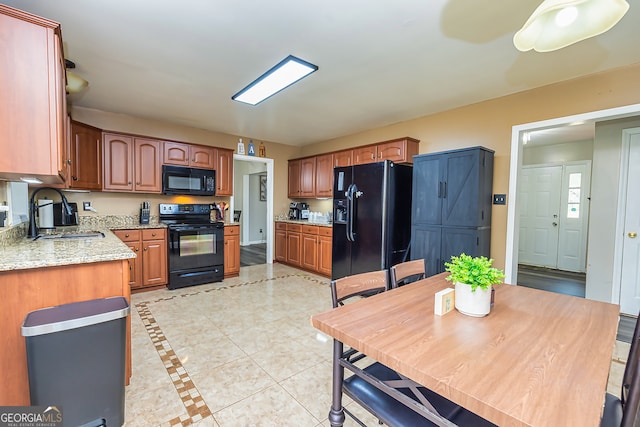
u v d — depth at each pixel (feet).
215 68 8.17
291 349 7.50
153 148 12.87
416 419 3.43
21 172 4.81
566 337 3.42
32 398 4.20
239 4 5.53
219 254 13.76
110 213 12.76
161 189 13.10
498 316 4.04
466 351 3.06
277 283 13.65
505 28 6.26
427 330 3.55
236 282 13.78
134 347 7.52
